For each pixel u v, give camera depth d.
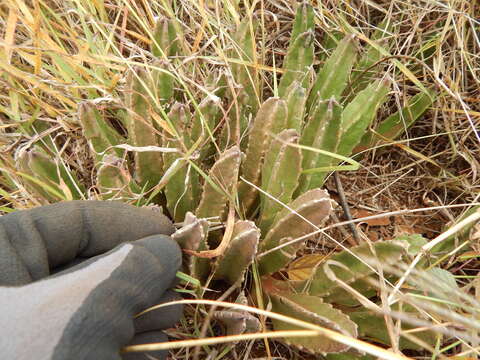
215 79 0.28
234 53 0.30
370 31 0.39
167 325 0.22
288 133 0.22
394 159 0.36
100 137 0.25
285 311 0.24
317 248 0.30
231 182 0.23
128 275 0.18
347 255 0.23
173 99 0.31
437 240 0.22
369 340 0.26
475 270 0.28
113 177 0.23
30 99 0.27
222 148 0.29
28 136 0.29
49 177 0.25
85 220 0.21
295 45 0.28
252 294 0.26
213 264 0.25
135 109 0.24
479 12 0.36
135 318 0.20
